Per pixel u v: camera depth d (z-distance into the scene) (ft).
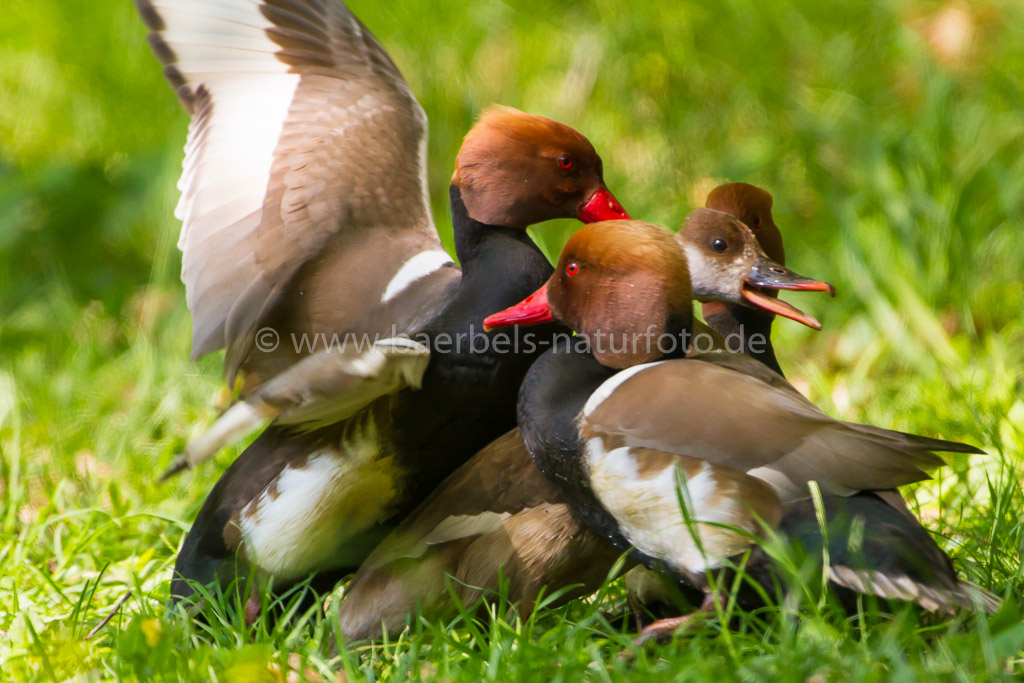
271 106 29.48
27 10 53.52
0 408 35.50
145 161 46.47
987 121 42.42
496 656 20.97
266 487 24.84
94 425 35.29
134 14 51.70
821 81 46.26
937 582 20.83
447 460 25.49
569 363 23.90
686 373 22.56
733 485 21.57
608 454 22.53
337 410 23.31
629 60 46.65
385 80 30.27
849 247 38.75
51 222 45.21
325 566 25.38
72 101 50.75
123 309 42.70
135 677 21.72
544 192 27.27
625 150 45.47
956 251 38.19
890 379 35.83
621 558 22.66
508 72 47.26
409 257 27.68
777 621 21.58
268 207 28.14
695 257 27.32
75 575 28.09
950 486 29.12
